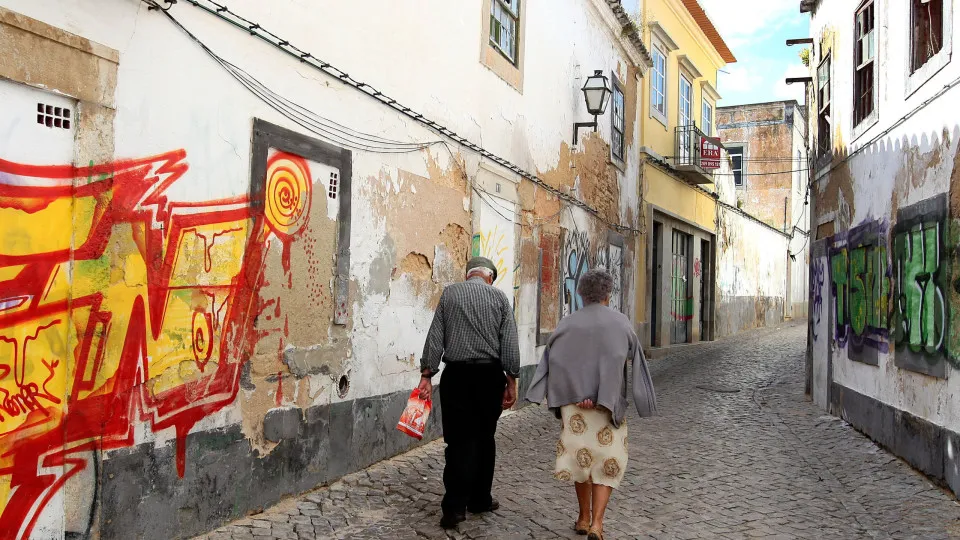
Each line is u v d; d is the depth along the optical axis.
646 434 8.33
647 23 17.12
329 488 5.70
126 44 3.97
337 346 5.91
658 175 18.23
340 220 5.91
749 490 6.08
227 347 4.73
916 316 6.80
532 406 10.20
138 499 4.07
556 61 11.47
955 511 5.51
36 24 3.48
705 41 22.12
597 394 4.68
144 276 4.10
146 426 4.12
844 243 9.44
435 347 5.04
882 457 7.30
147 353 4.13
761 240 28.55
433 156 7.51
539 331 10.73
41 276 3.56
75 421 3.72
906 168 7.20
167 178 4.25
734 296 24.97
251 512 4.95
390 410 6.75
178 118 4.32
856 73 9.28
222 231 4.68
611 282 5.00
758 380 13.30
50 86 3.56
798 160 33.50
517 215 9.91
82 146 3.73
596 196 13.70
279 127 5.18
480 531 4.86
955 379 5.89
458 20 8.07
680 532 4.97
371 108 6.32
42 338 3.57
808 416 9.73
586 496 4.89
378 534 4.73
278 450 5.21
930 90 6.60
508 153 9.59
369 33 6.32
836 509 5.61
